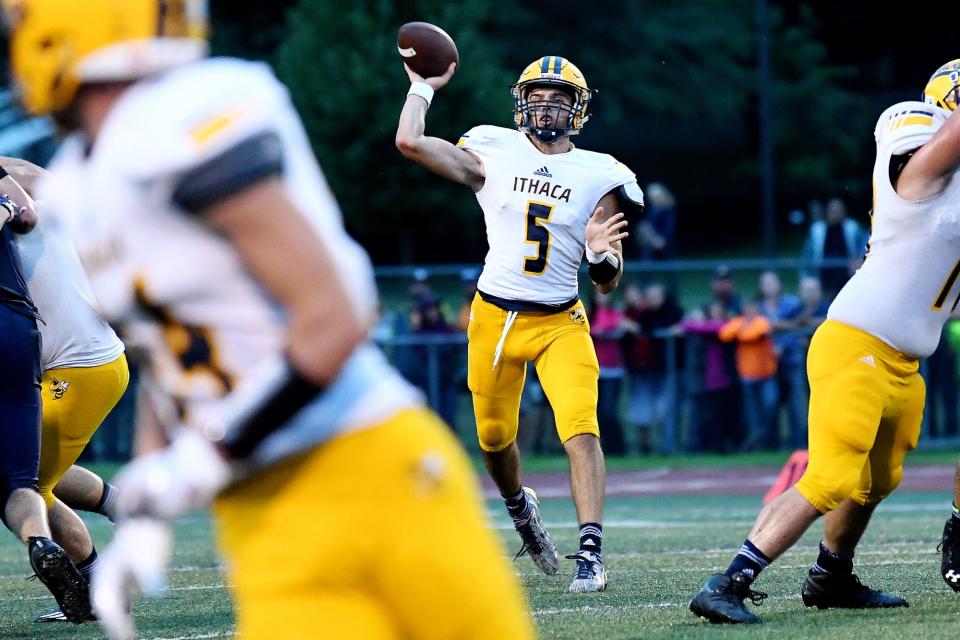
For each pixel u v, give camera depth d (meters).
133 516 7.79
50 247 18.73
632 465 50.97
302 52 94.12
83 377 18.92
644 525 33.06
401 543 7.89
